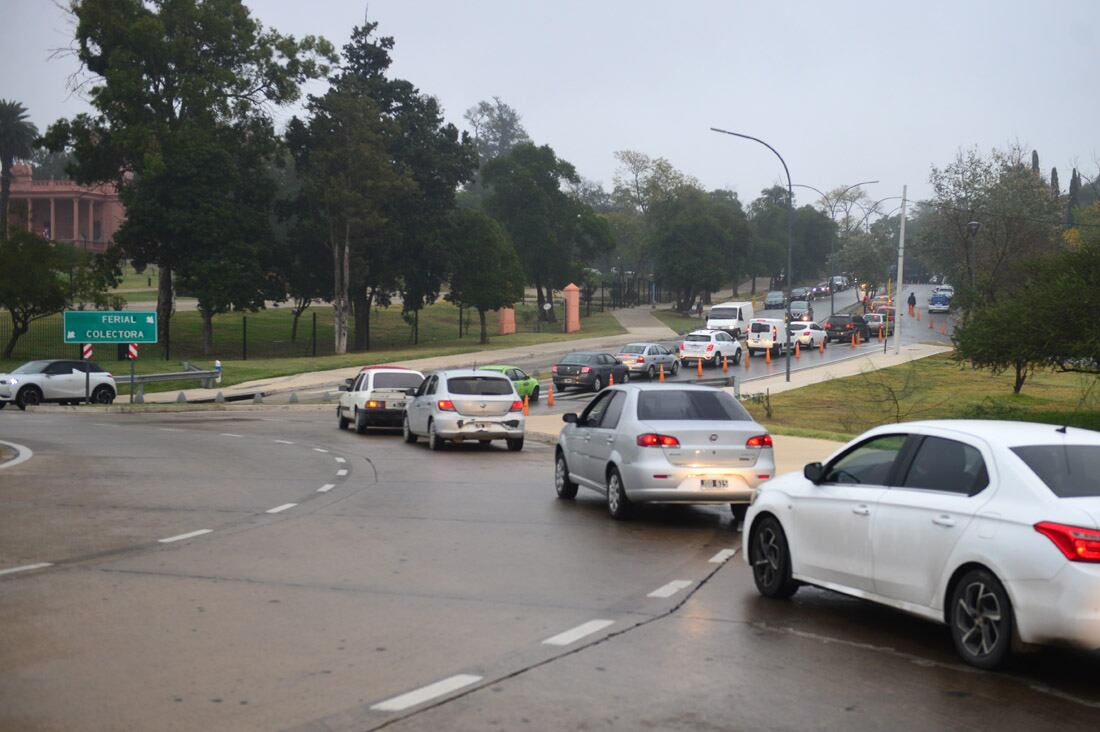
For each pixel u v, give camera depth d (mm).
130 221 63156
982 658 7059
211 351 66750
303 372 55938
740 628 8211
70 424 31719
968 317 54375
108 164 65500
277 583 9641
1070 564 6539
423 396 24828
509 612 8609
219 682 6566
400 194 68375
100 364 56406
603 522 13781
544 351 68500
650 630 8078
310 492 16406
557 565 10734
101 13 62500
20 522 13141
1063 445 7414
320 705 6141
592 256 104062
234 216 64250
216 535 12281
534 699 6309
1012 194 66125
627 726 5840
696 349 56531
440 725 5820
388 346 76625
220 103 65500
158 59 64188
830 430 32594
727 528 13531
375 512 14312
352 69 75000
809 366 56875
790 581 9133
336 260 67375
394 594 9227
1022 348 31953
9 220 97188
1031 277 36938
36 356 60312
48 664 6930
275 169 119062
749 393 43812
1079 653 7582
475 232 75312
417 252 73375
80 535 12211
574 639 7742
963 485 7523
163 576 9906
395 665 6992
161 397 47000
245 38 66188
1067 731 5844
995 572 6953
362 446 25141
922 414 36625
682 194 126688
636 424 13719
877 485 8281
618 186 134000
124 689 6406
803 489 9016
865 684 6707
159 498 15492
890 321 92438
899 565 7836
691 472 13297
